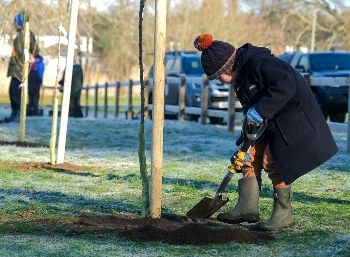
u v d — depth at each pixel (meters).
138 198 7.85
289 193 6.16
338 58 20.52
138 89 44.16
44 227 6.20
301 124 5.82
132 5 43.41
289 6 40.09
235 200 7.76
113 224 6.30
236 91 5.98
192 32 42.16
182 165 10.69
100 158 11.52
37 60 20.91
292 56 21.69
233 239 5.67
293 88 5.69
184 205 7.44
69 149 12.93
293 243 5.60
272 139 5.89
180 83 20.03
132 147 13.39
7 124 17.45
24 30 12.77
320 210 7.15
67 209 7.16
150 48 41.75
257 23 43.72
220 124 20.97
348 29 39.16
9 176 9.31
